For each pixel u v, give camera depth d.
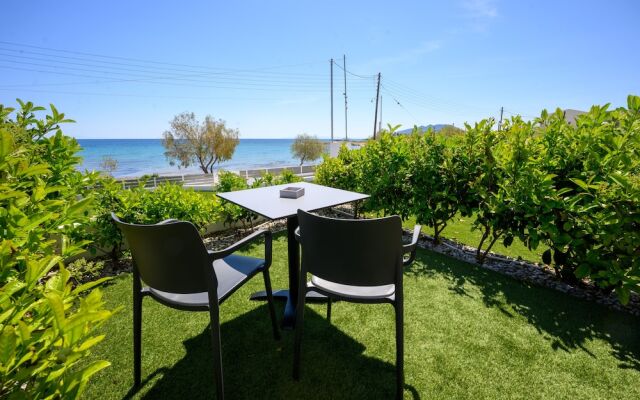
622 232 2.30
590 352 1.99
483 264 3.42
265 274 2.04
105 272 3.21
